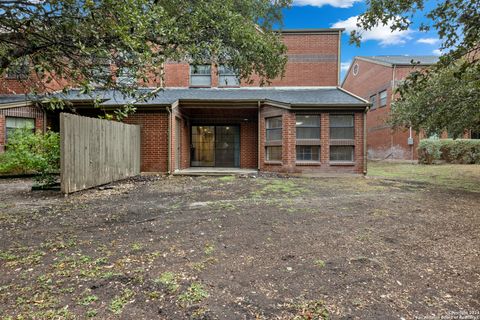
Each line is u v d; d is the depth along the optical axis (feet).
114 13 10.72
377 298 7.17
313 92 39.68
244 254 9.97
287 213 15.72
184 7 19.57
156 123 32.42
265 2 25.05
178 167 35.81
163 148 32.37
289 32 42.96
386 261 9.46
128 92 13.42
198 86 42.60
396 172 38.34
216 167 41.29
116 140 27.55
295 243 11.10
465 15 11.07
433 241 11.45
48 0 9.90
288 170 32.91
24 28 10.51
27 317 6.25
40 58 11.89
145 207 17.13
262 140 35.42
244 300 7.04
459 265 9.18
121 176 28.43
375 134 63.52
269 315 6.43
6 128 31.83
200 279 8.08
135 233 12.21
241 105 35.17
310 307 6.75
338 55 43.24
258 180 29.07
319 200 19.34
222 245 10.83
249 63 23.59
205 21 19.45
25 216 14.97
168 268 8.77
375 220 14.46
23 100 32.37
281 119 33.71
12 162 28.02
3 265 8.90
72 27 10.62
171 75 42.42
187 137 40.27
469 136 48.85
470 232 12.61
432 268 8.95
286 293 7.39
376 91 62.18
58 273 8.37
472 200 19.74
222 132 41.93
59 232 12.29
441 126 26.73
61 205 17.65
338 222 14.05
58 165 23.25
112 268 8.72
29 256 9.61
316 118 33.32
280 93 39.04
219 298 7.11
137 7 12.28
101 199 19.58
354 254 10.03
